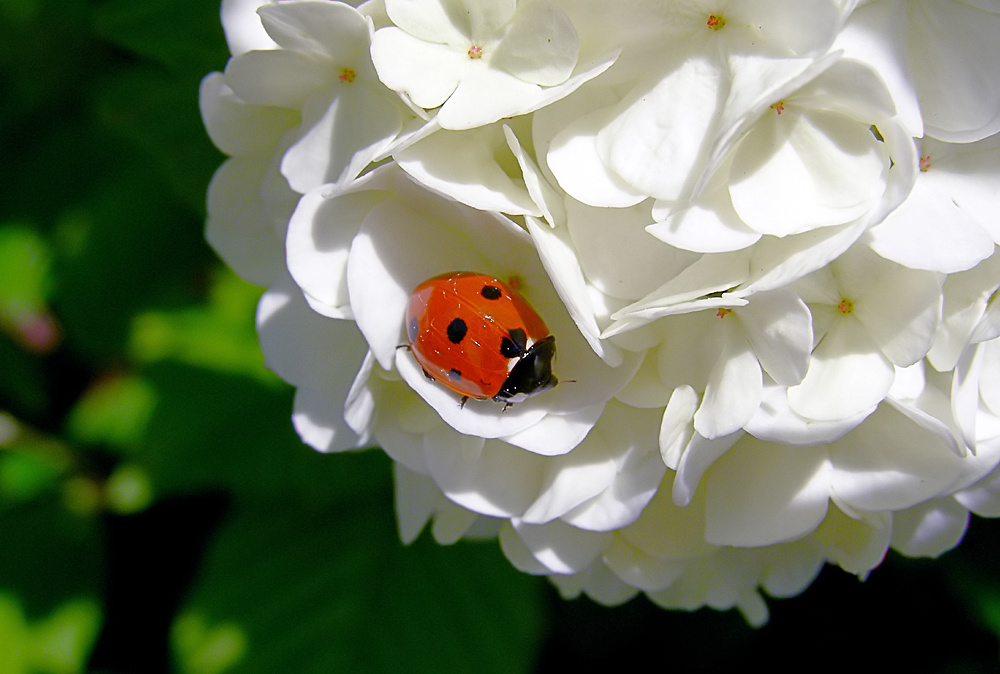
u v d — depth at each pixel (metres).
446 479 0.13
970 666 0.15
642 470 0.12
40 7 0.15
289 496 0.16
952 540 0.13
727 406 0.12
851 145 0.12
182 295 0.15
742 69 0.12
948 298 0.12
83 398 0.15
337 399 0.13
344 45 0.12
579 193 0.12
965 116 0.12
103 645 0.15
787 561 0.13
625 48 0.12
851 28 0.12
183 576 0.16
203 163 0.14
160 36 0.14
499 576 0.15
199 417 0.15
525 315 0.12
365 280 0.12
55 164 0.15
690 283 0.12
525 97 0.12
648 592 0.13
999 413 0.12
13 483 0.15
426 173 0.12
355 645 0.15
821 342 0.12
